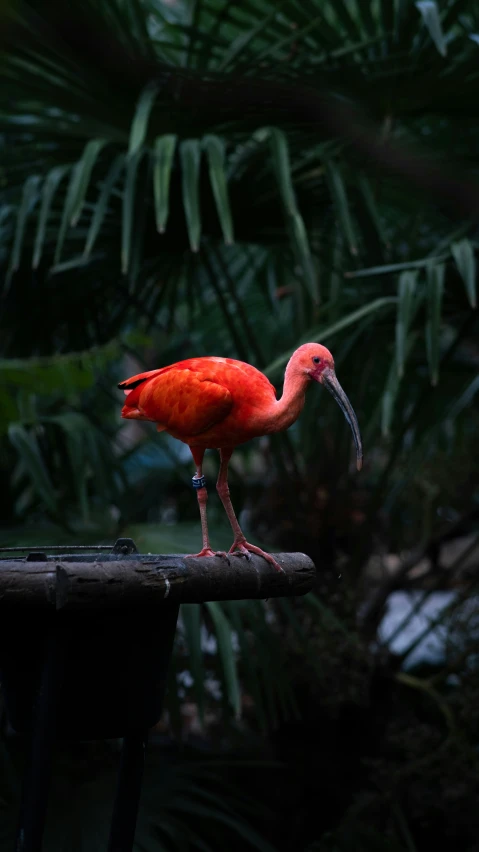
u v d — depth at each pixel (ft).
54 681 9.25
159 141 19.83
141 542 21.70
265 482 29.68
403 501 30.45
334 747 26.25
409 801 24.56
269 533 27.63
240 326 32.40
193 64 23.56
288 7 21.59
